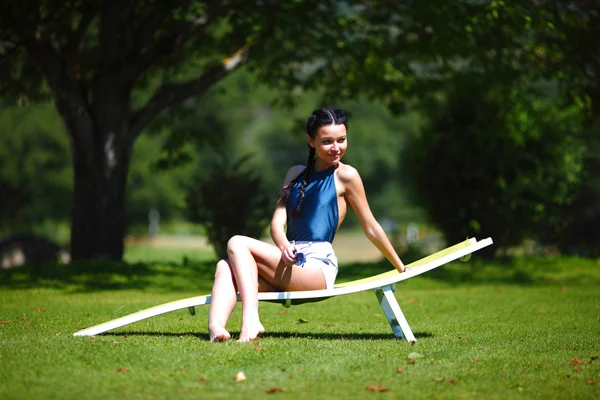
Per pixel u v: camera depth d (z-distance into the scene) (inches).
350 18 1169.4
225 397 292.7
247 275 420.5
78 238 1087.0
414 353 374.9
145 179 4001.0
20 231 3348.9
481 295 772.6
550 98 1249.4
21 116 3622.0
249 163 5137.8
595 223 1779.0
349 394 300.7
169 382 315.6
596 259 1182.9
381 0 1116.5
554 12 1120.8
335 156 434.9
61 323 501.0
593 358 376.5
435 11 997.2
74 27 1220.5
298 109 5329.7
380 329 503.5
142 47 1085.1
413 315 596.7
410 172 1275.8
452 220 1230.9
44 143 3740.2
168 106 1133.7
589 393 306.7
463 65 1202.6
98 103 1087.0
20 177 3553.2
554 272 1050.7
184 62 1343.5
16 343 388.2
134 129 1112.2
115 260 1090.1
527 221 1222.9
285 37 1198.9
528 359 374.6
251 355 367.2
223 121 4643.2
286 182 450.0
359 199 438.6
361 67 1193.4
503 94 1119.6
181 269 1002.1
